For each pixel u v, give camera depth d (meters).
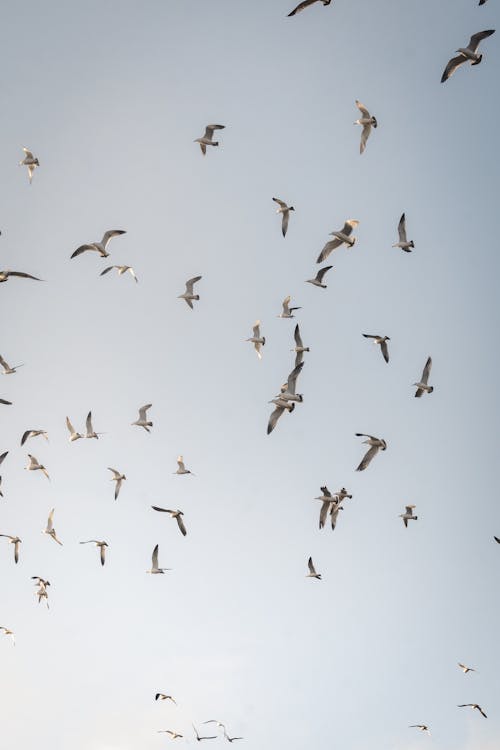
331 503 67.56
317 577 79.50
